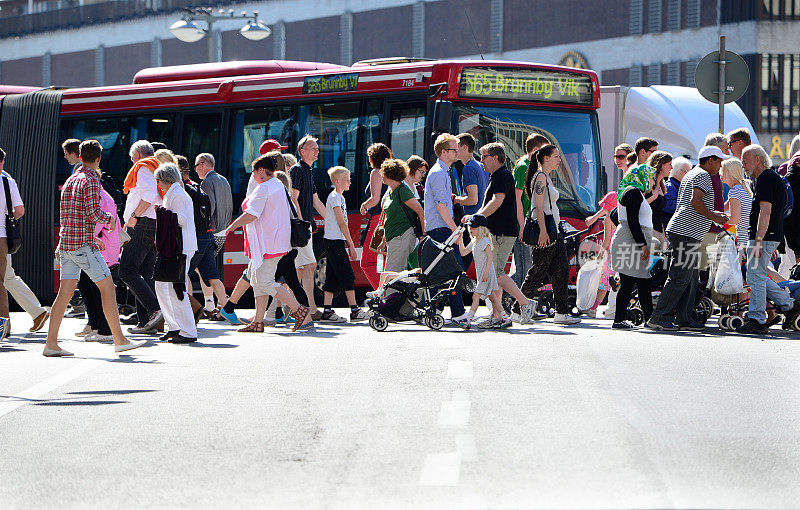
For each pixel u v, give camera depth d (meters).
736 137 32.66
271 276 32.41
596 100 42.31
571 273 38.19
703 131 52.12
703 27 116.81
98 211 27.94
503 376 22.48
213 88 46.50
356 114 43.53
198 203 34.03
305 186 35.16
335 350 27.50
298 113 44.88
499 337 29.64
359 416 18.72
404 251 33.56
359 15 144.12
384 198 34.03
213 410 19.73
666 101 52.72
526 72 41.72
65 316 40.56
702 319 31.80
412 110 42.28
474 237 31.73
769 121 113.00
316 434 17.45
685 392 20.61
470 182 34.94
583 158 41.97
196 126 46.78
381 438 17.00
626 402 19.58
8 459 16.56
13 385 23.45
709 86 39.69
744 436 16.95
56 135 49.16
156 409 20.06
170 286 30.12
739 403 19.56
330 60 146.50
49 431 18.48
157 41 159.75
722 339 28.84
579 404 19.38
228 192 35.97
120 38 164.12
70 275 27.98
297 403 20.14
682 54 118.50
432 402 19.73
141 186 31.33
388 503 13.55
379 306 32.41
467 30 135.38
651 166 31.95
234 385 22.44
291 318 36.00
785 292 30.75
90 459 16.38
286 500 13.81
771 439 16.77
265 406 19.95
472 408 19.09
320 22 147.12
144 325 32.69
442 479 14.54
